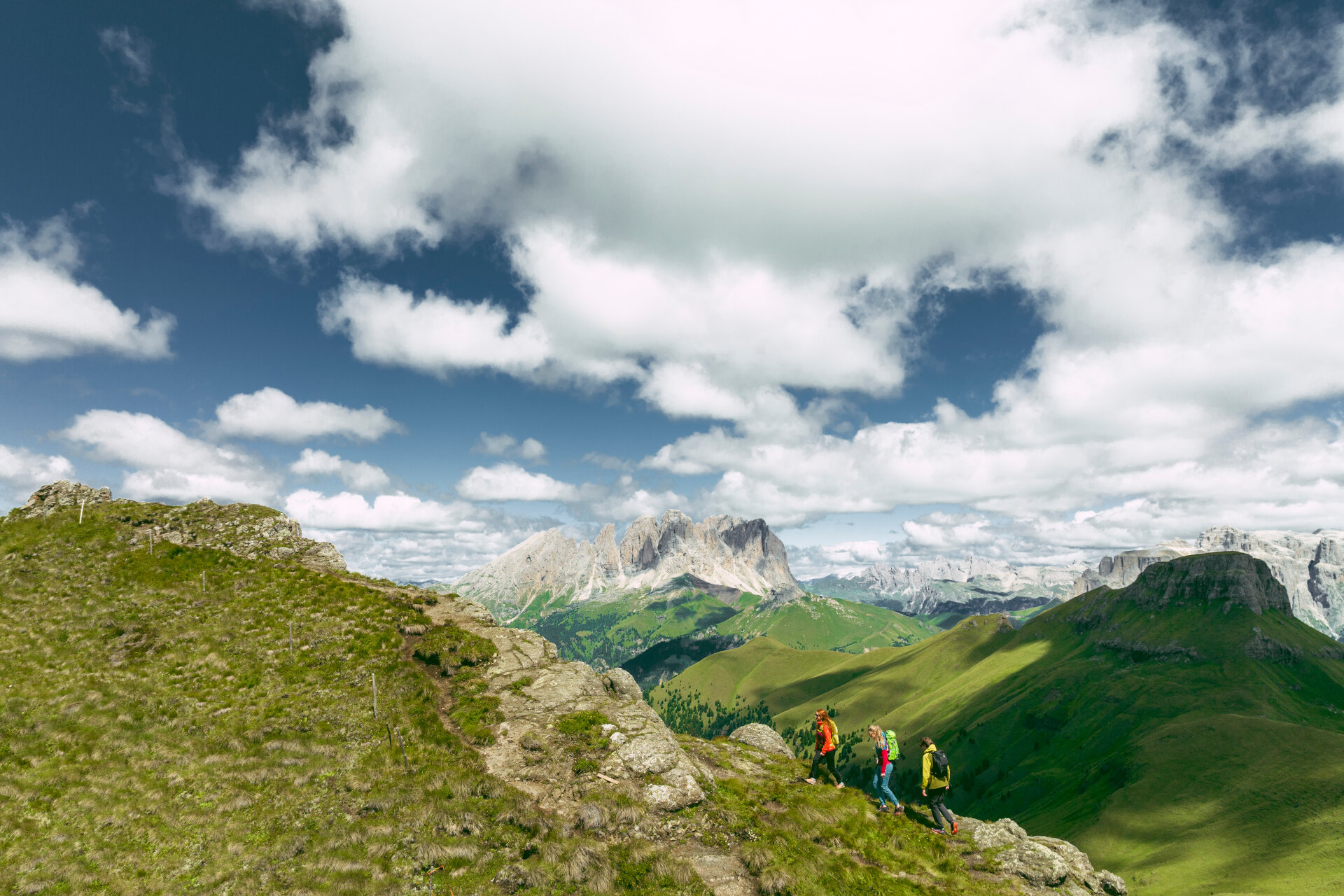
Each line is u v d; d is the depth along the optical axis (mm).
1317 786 149875
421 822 21531
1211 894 126688
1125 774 192875
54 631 34625
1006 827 24359
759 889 19562
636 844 21109
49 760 24875
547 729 28328
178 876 19297
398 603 42156
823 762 29250
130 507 50625
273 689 30812
